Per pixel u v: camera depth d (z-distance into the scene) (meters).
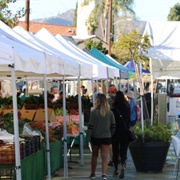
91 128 11.63
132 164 14.52
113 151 12.51
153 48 15.66
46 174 11.59
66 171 12.55
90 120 11.63
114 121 11.66
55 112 17.27
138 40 23.64
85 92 29.31
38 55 9.30
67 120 16.64
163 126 13.14
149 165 12.78
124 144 12.30
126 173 12.93
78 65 13.41
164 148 12.70
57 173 12.89
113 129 11.66
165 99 17.08
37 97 17.78
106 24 61.59
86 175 12.78
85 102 18.72
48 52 11.05
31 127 11.88
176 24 16.62
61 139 13.59
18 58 8.04
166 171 13.12
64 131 12.80
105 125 11.57
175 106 27.86
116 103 12.37
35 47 11.06
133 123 15.44
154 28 16.53
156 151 12.66
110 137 11.66
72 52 16.86
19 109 16.53
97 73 16.23
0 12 25.28
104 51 48.75
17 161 8.20
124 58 47.66
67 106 17.89
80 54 17.52
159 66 17.72
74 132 13.80
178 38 16.11
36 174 10.49
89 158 15.64
